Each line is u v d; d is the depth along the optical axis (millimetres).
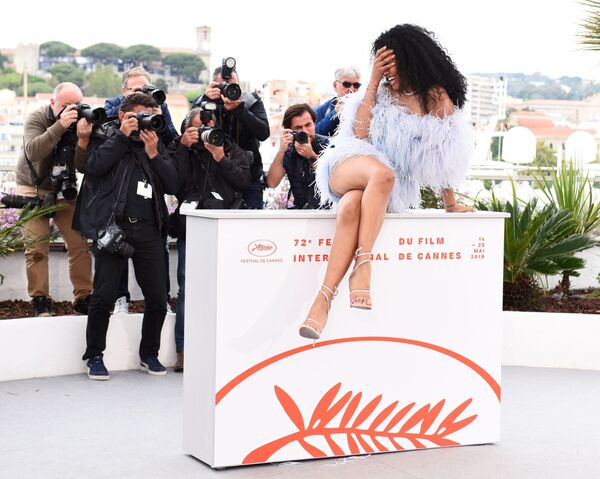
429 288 4691
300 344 4465
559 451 4766
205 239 4406
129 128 5914
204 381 4434
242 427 4391
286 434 4469
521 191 8820
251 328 4379
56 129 6422
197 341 4492
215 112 6445
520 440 4949
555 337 6828
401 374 4664
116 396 5703
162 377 6215
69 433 4945
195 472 4352
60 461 4492
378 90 4777
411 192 4785
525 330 6836
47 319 6180
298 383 4473
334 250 4422
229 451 4375
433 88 4691
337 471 4379
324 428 4539
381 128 4680
